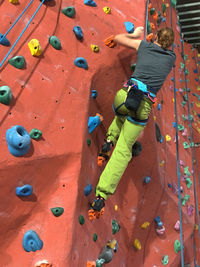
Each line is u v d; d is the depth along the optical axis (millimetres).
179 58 6215
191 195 4246
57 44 2355
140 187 3133
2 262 1861
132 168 3027
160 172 3422
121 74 2721
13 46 2080
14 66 2102
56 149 2113
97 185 2301
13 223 1927
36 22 2363
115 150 2248
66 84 2314
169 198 3521
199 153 5977
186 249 3775
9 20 2234
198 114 6762
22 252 1917
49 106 2172
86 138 2342
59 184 2139
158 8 4281
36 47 2199
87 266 2174
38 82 2176
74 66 2422
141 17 3059
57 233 2008
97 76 2543
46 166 2068
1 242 1891
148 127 3047
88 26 2639
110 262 2531
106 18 2779
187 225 3834
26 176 1973
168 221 3508
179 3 7820
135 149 2828
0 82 1999
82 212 2262
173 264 3342
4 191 1877
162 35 2232
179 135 4617
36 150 2012
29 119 2045
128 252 2924
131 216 3029
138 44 2281
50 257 1925
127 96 2131
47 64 2275
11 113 1972
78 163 2195
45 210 2055
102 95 2645
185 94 5883
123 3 3061
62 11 2561
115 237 2734
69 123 2236
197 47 9148
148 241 3240
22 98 2057
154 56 2201
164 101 4359
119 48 2684
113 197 2824
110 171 2207
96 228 2434
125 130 2238
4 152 1872
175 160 4082
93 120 2420
